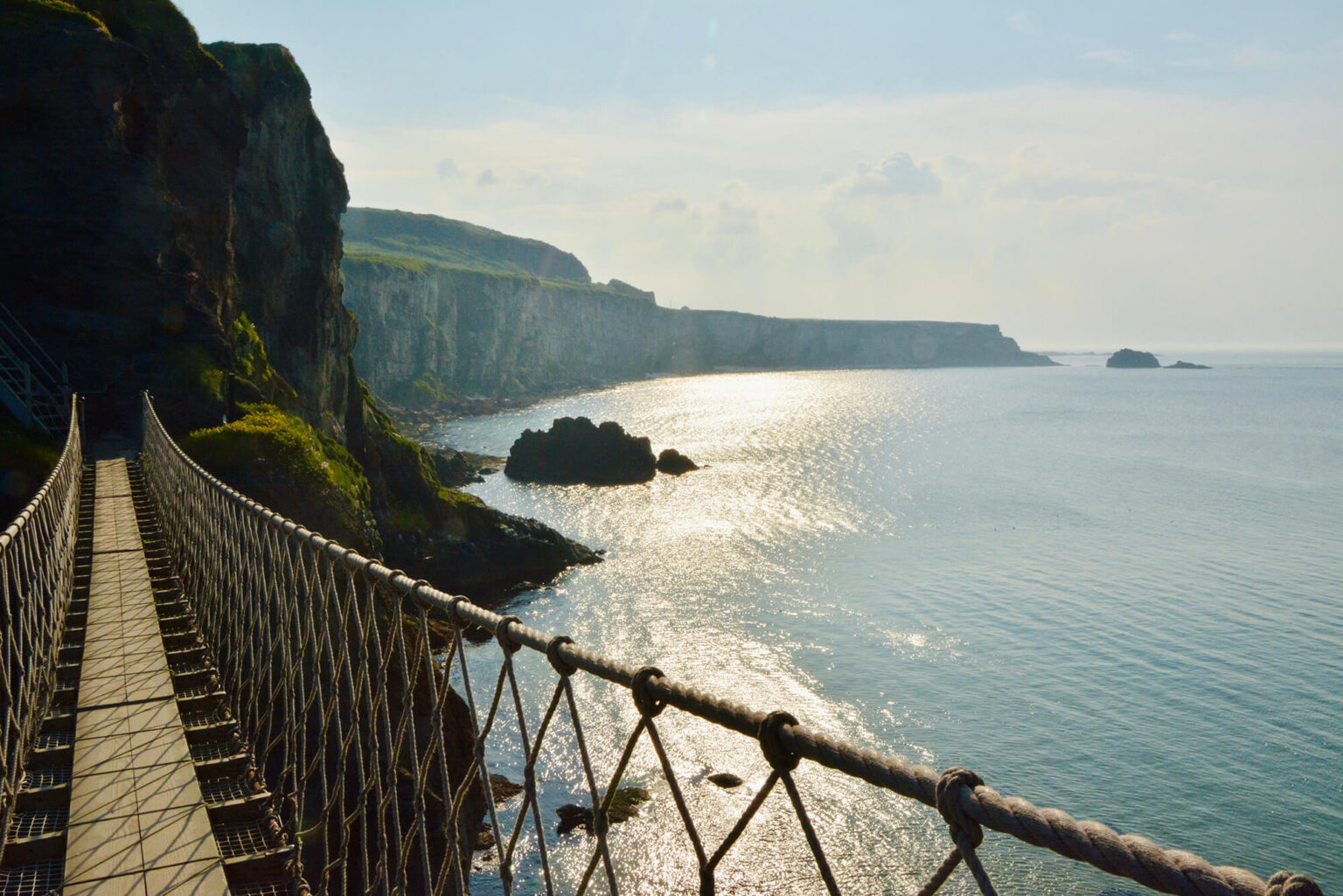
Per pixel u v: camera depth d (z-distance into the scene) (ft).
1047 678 123.03
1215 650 133.18
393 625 16.12
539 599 160.97
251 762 22.65
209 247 128.16
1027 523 228.43
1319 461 348.59
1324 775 97.50
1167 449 384.68
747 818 7.99
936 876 6.28
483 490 282.15
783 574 177.88
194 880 16.85
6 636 20.24
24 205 104.42
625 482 297.94
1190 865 4.77
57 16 108.68
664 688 8.91
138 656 29.27
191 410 103.96
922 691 119.65
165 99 121.08
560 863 80.84
